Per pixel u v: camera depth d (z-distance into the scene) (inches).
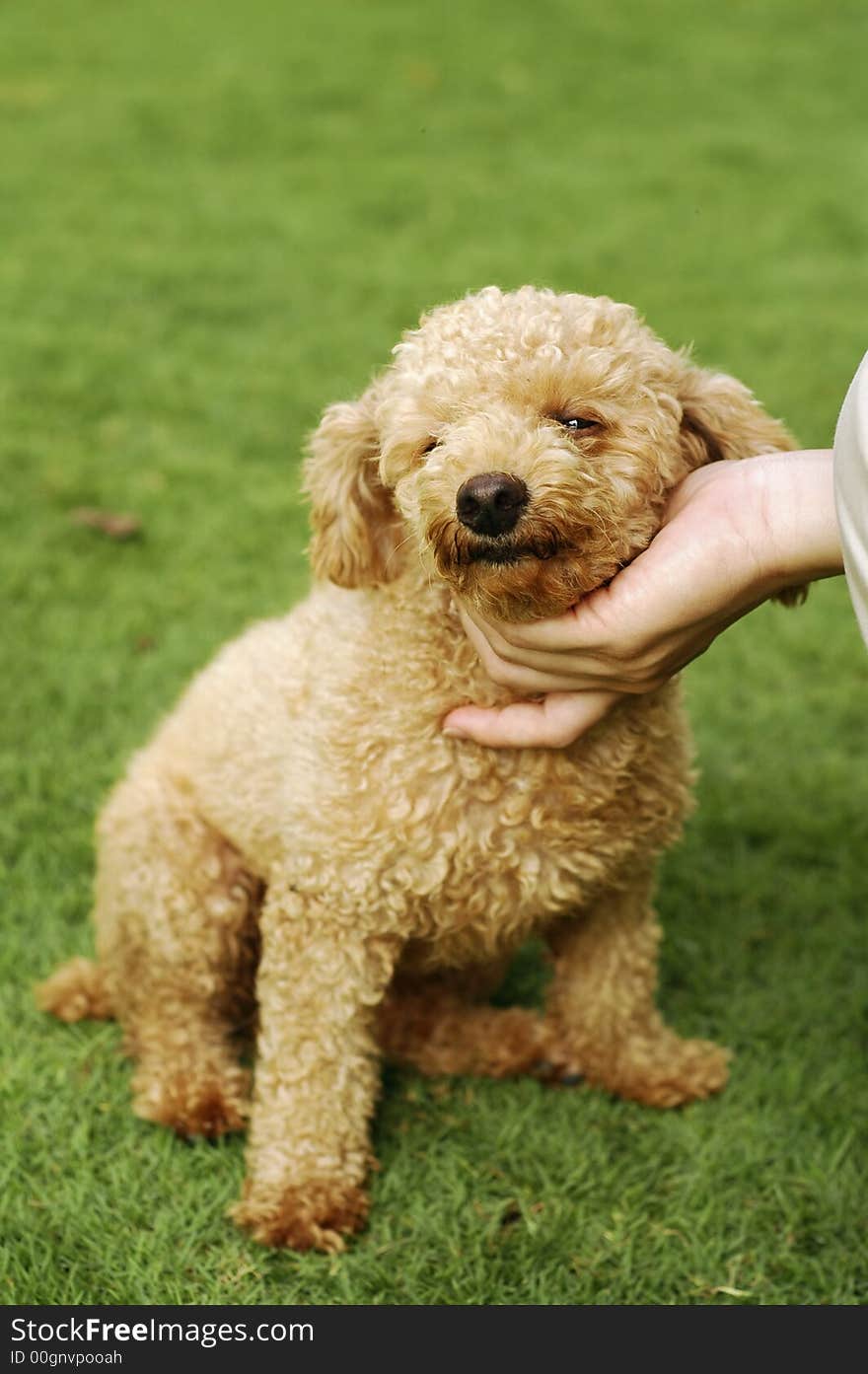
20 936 36.2
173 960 33.3
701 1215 30.7
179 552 51.4
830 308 76.6
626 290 78.8
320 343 70.6
